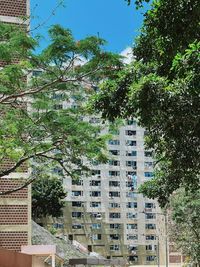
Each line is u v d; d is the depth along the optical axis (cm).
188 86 1112
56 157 2342
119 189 11244
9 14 3456
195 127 1247
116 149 11338
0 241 3381
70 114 2306
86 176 2453
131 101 1238
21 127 2180
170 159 1744
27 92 2217
